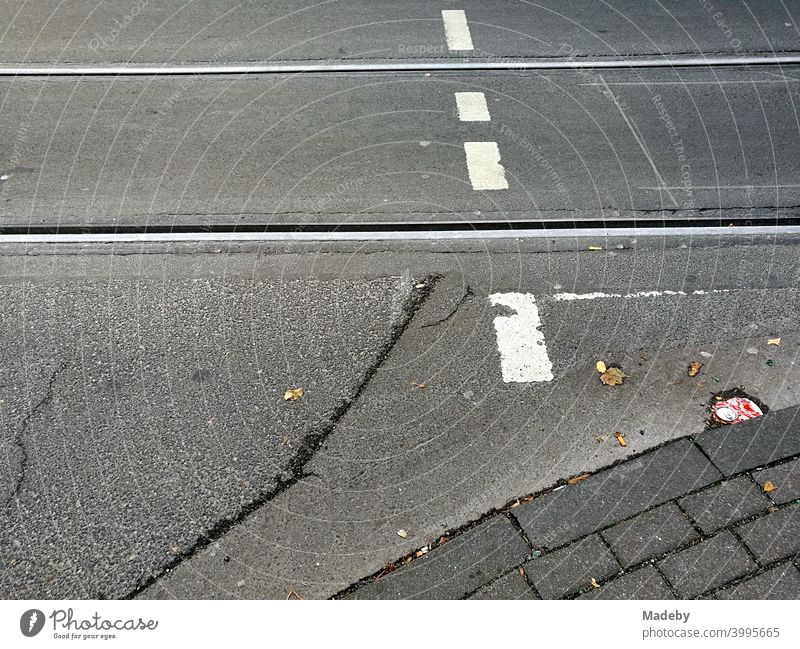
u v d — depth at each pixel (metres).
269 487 2.55
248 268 3.50
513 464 2.63
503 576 2.31
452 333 3.16
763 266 3.52
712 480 2.56
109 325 3.18
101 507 2.48
